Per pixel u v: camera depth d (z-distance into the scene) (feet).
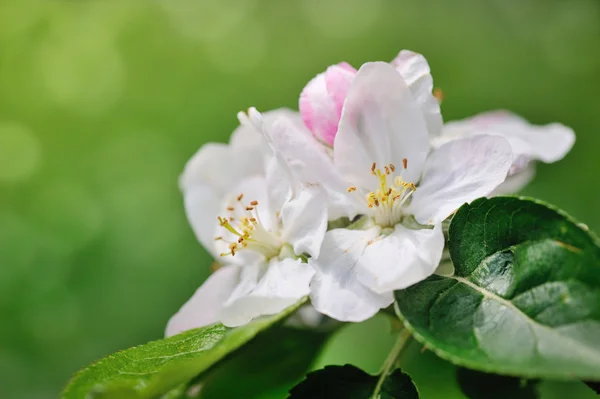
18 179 2.62
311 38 2.94
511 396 0.86
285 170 0.85
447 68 2.55
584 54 2.40
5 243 2.33
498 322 0.76
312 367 0.89
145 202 2.48
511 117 1.03
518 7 2.55
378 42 2.80
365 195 0.86
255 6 3.03
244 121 0.87
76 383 0.80
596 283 0.75
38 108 2.85
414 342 0.96
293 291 0.82
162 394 0.78
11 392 2.08
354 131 0.86
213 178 0.94
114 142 2.74
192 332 0.83
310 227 0.84
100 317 2.23
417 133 0.86
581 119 2.30
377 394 0.81
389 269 0.81
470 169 0.85
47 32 3.01
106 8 3.05
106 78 2.90
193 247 2.33
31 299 2.23
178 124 2.78
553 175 1.86
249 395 0.87
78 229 2.39
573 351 0.73
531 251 0.77
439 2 2.70
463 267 0.79
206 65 2.93
